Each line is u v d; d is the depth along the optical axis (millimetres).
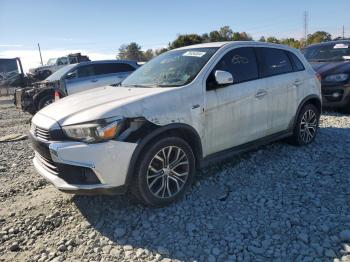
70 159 3332
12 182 4918
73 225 3625
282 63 5156
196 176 4516
